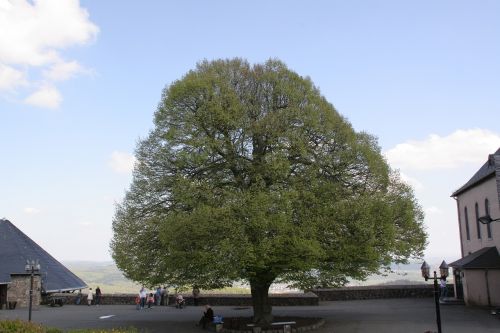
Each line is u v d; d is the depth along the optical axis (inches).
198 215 945.5
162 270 1035.9
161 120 1123.3
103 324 1194.0
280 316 1247.5
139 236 1083.9
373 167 1087.6
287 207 948.0
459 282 1529.3
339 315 1270.9
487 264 1354.6
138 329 1098.1
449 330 984.9
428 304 1475.1
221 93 1087.6
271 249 925.2
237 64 1164.5
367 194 1072.2
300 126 1080.2
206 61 1192.8
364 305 1505.9
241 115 1061.1
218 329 1070.4
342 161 1070.4
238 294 1707.7
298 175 1055.0
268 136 1067.9
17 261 1800.0
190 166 1059.9
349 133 1106.7
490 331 964.6
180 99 1099.9
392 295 1688.0
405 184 1166.3
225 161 1065.5
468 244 1665.8
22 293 1732.3
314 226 970.1
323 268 1035.9
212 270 951.0
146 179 1119.6
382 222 1009.5
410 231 1134.4
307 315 1286.9
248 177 1060.5
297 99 1097.4
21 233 2010.3
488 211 1465.3
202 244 957.2
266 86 1130.7
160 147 1112.8
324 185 1026.7
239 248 914.7
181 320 1264.8
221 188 1047.0
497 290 1364.4
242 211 944.9
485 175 1430.9
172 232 956.0
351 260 1005.2
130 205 1130.0
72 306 1728.6
